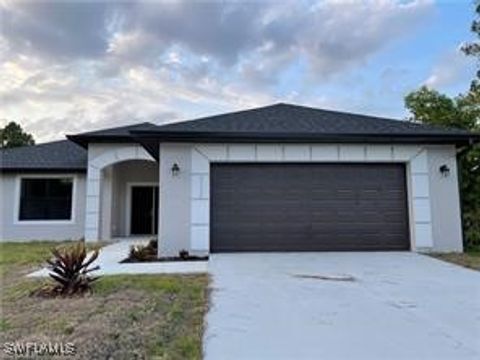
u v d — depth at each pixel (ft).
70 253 26.78
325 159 43.01
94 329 17.95
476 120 60.23
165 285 26.76
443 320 19.58
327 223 42.73
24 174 67.26
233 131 41.52
